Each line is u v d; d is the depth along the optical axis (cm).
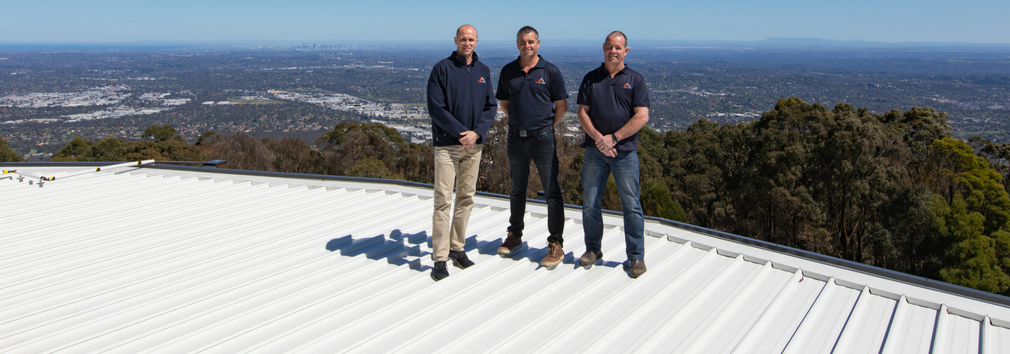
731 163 2302
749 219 2131
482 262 275
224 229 336
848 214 1838
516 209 287
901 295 233
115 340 187
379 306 220
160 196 436
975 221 1512
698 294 239
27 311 212
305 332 196
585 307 224
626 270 267
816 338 201
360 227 344
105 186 477
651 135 2738
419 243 313
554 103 273
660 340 198
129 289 235
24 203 404
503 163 2175
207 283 242
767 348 194
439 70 248
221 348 182
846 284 249
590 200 267
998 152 1909
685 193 2277
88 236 319
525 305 224
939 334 202
